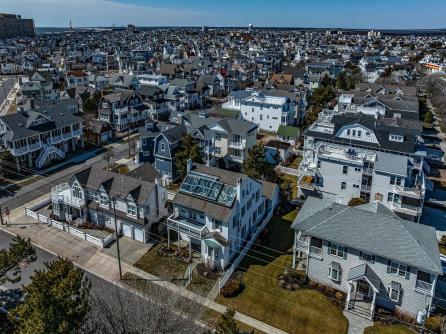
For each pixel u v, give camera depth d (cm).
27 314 2141
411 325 3048
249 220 4178
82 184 4384
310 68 15288
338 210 3566
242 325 3022
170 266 3738
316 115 8844
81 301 2270
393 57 19750
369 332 2980
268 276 3625
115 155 6850
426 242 3153
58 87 12019
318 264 3500
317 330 2998
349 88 12875
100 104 8338
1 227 4372
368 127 5438
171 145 5678
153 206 4212
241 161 6234
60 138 6631
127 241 4166
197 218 3925
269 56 19512
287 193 4972
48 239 4156
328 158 5072
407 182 4866
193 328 2555
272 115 8456
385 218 3362
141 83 11575
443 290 3425
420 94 12525
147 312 2434
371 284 3088
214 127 6347
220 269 3694
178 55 19725
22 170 6000
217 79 12469
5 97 11662
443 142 7975
